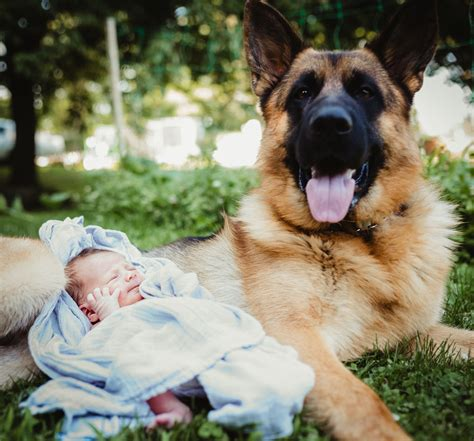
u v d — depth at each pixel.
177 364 0.44
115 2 2.50
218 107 3.05
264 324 0.56
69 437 0.41
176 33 2.56
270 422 0.41
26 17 2.55
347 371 0.47
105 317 0.56
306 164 0.60
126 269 0.61
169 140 5.97
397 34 0.67
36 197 2.85
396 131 0.65
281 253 0.59
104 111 3.74
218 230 0.74
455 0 1.93
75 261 0.62
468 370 0.54
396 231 0.60
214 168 1.52
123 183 1.70
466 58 1.52
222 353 0.44
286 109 0.67
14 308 0.54
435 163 1.14
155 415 0.44
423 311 0.60
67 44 2.54
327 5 2.11
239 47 2.39
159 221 1.57
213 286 0.65
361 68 0.65
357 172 0.61
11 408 0.44
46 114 3.51
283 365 0.43
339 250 0.58
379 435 0.41
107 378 0.45
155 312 0.49
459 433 0.41
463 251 1.05
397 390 0.48
